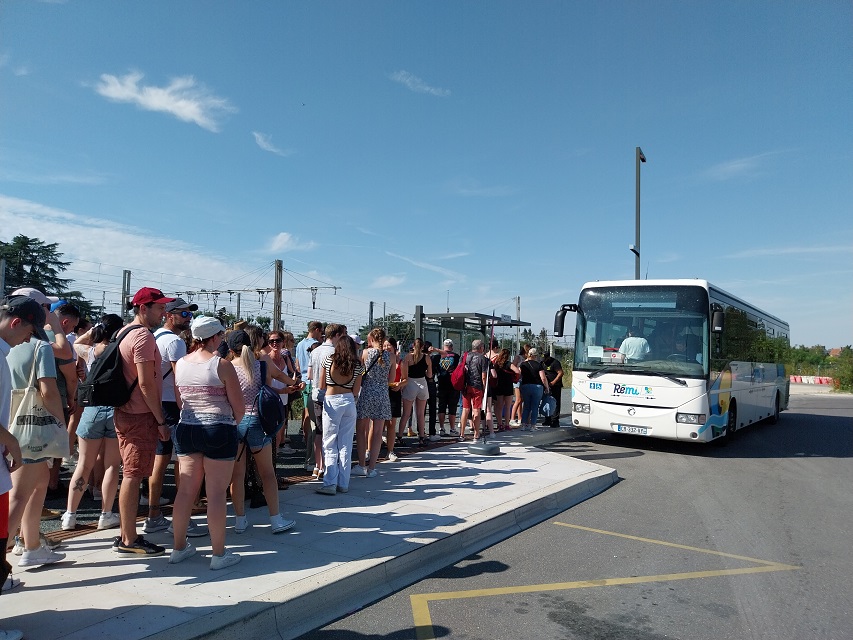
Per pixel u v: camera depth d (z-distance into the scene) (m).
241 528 5.56
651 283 11.89
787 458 11.97
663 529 6.73
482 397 11.19
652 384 11.38
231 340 5.82
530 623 4.25
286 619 4.00
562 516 7.19
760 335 16.23
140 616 3.71
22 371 4.18
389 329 26.22
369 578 4.67
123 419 4.73
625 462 10.97
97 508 6.24
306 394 8.62
